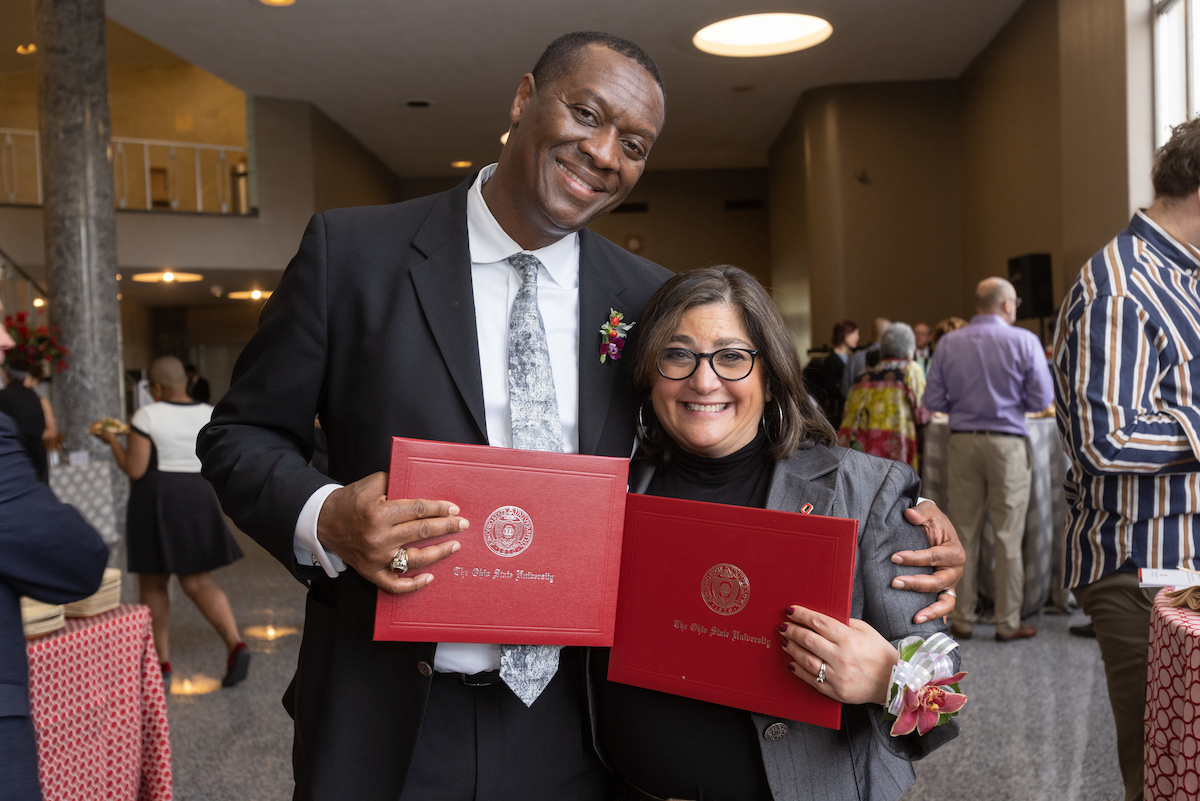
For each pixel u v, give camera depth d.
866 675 1.06
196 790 2.70
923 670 1.05
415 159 13.08
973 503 4.10
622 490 1.15
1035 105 7.33
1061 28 6.55
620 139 1.17
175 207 10.84
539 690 1.20
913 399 4.72
